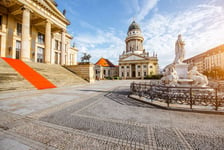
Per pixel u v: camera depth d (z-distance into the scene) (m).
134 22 71.38
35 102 6.34
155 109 5.24
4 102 6.18
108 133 3.04
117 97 8.18
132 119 4.02
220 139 2.72
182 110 4.91
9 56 19.95
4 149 2.33
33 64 16.52
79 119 4.02
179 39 10.20
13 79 10.38
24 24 17.09
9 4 18.30
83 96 8.39
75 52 46.03
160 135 2.93
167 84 9.24
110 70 77.94
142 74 62.53
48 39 21.69
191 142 2.61
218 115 4.38
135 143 2.58
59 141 2.64
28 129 3.23
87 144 2.54
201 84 7.86
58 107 5.47
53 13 22.73
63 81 15.98
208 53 64.81
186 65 9.66
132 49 67.94
